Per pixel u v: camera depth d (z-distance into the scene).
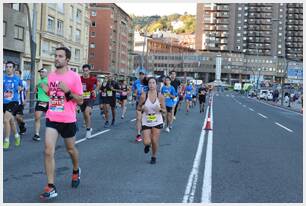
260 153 10.51
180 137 13.33
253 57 149.50
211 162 9.02
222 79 149.12
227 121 20.81
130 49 120.44
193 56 140.25
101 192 6.25
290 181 7.43
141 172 7.77
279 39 158.62
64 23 52.53
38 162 8.41
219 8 159.75
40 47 46.16
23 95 10.66
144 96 8.61
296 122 23.09
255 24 159.50
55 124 5.85
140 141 11.86
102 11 91.06
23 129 12.31
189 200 5.96
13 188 6.36
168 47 156.38
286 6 158.62
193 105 33.72
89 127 12.29
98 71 90.69
